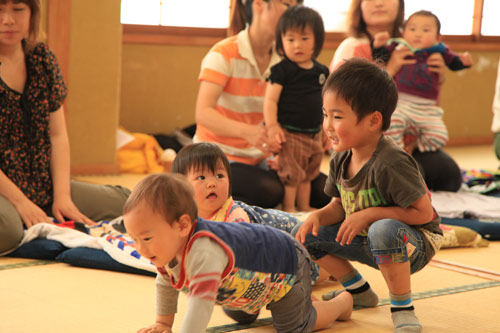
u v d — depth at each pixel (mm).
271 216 1823
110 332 1482
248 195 2857
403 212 1534
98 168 4012
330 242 1672
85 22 3857
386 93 1509
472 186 3541
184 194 1234
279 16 2846
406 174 1509
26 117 2447
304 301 1447
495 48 6203
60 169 2523
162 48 4926
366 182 1557
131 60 4844
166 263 1253
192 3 5051
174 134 4754
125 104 4875
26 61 2451
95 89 3941
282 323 1450
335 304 1564
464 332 1560
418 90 3334
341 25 5570
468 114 6188
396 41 3273
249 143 2811
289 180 2928
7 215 2146
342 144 1522
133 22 4891
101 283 1896
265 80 2941
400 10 3273
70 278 1938
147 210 1201
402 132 3336
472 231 2523
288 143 2898
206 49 5082
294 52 2797
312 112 2889
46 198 2496
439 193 3266
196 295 1197
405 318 1522
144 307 1680
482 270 2135
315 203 3127
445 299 1823
